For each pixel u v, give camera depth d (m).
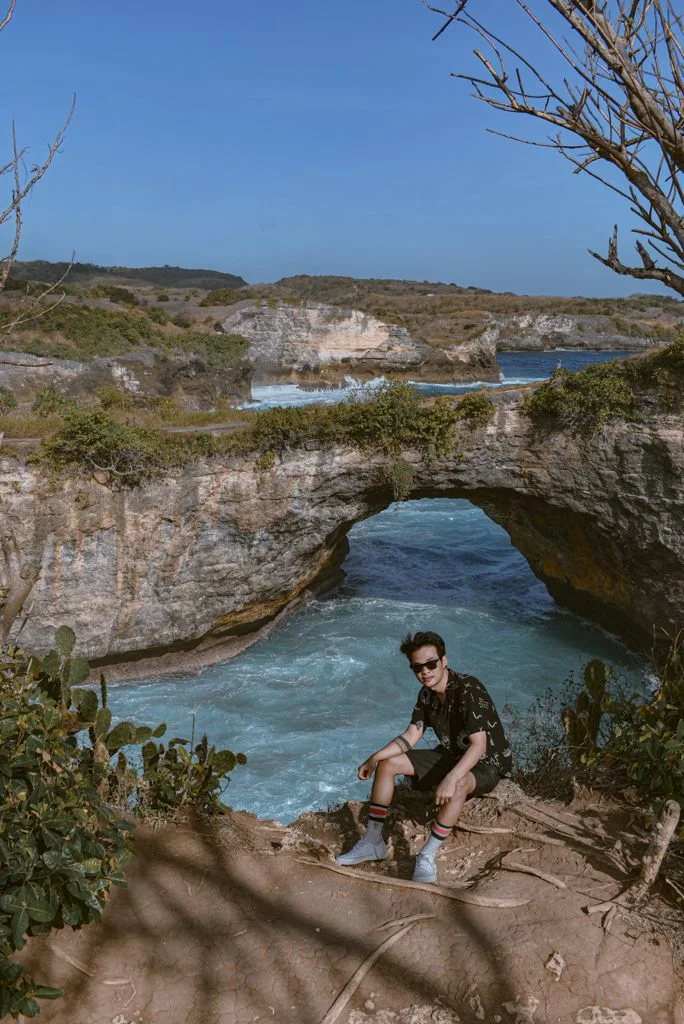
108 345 61.66
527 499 28.41
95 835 4.99
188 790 6.11
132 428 24.72
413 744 5.94
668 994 4.15
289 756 21.17
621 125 2.68
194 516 25.53
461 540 40.75
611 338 170.00
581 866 5.25
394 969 4.42
